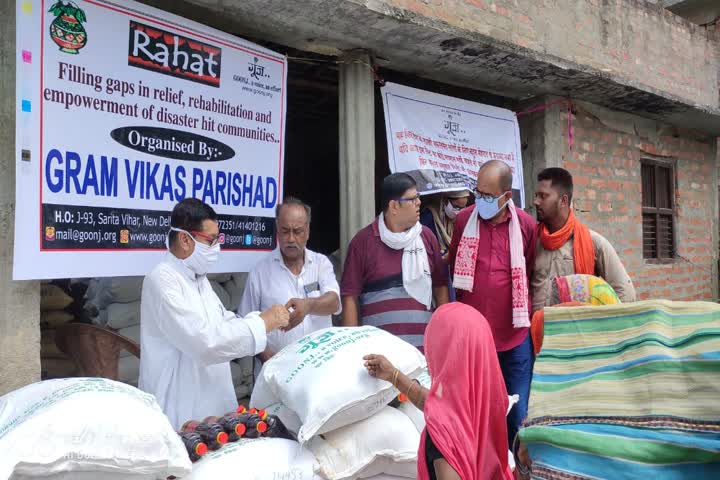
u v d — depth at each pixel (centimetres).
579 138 556
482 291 349
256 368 311
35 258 253
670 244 694
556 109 532
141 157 292
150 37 295
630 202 612
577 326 166
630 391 145
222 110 328
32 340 257
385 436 229
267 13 334
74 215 266
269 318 254
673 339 148
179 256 246
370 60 403
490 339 172
